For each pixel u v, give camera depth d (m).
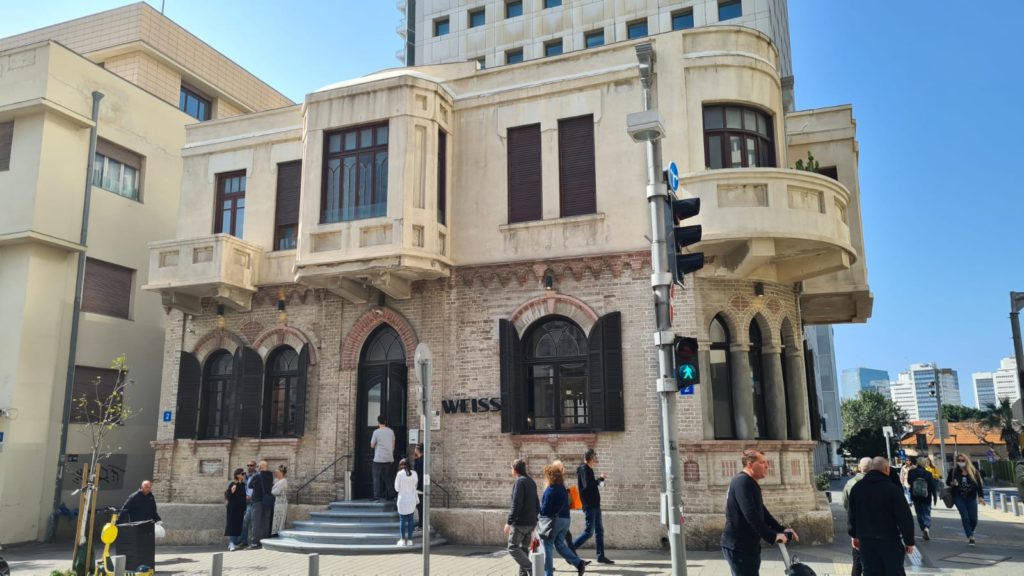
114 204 22.98
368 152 17.41
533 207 17.19
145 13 28.58
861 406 85.50
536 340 16.69
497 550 14.86
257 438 18.33
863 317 20.48
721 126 16.25
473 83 18.20
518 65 17.80
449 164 17.84
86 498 12.36
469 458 16.42
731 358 15.60
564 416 16.16
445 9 46.62
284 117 19.94
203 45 31.19
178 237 20.34
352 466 17.44
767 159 16.66
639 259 15.84
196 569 13.60
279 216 19.56
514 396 16.19
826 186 15.26
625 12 41.38
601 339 15.66
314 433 17.94
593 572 12.15
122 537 11.87
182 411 19.16
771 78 16.83
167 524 18.19
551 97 17.33
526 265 16.70
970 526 15.29
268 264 19.19
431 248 16.70
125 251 23.23
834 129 18.98
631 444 15.24
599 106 16.86
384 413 17.67
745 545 7.64
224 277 18.23
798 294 16.97
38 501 19.91
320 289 18.59
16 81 21.20
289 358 18.89
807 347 19.25
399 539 15.04
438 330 17.19
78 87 21.86
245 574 12.80
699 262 9.80
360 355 18.09
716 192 14.76
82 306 21.92
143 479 22.98
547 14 43.50
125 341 22.92
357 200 17.28
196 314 19.67
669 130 16.11
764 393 15.86
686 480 14.70
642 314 15.67
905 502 8.20
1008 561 12.99
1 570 12.24
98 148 22.75
